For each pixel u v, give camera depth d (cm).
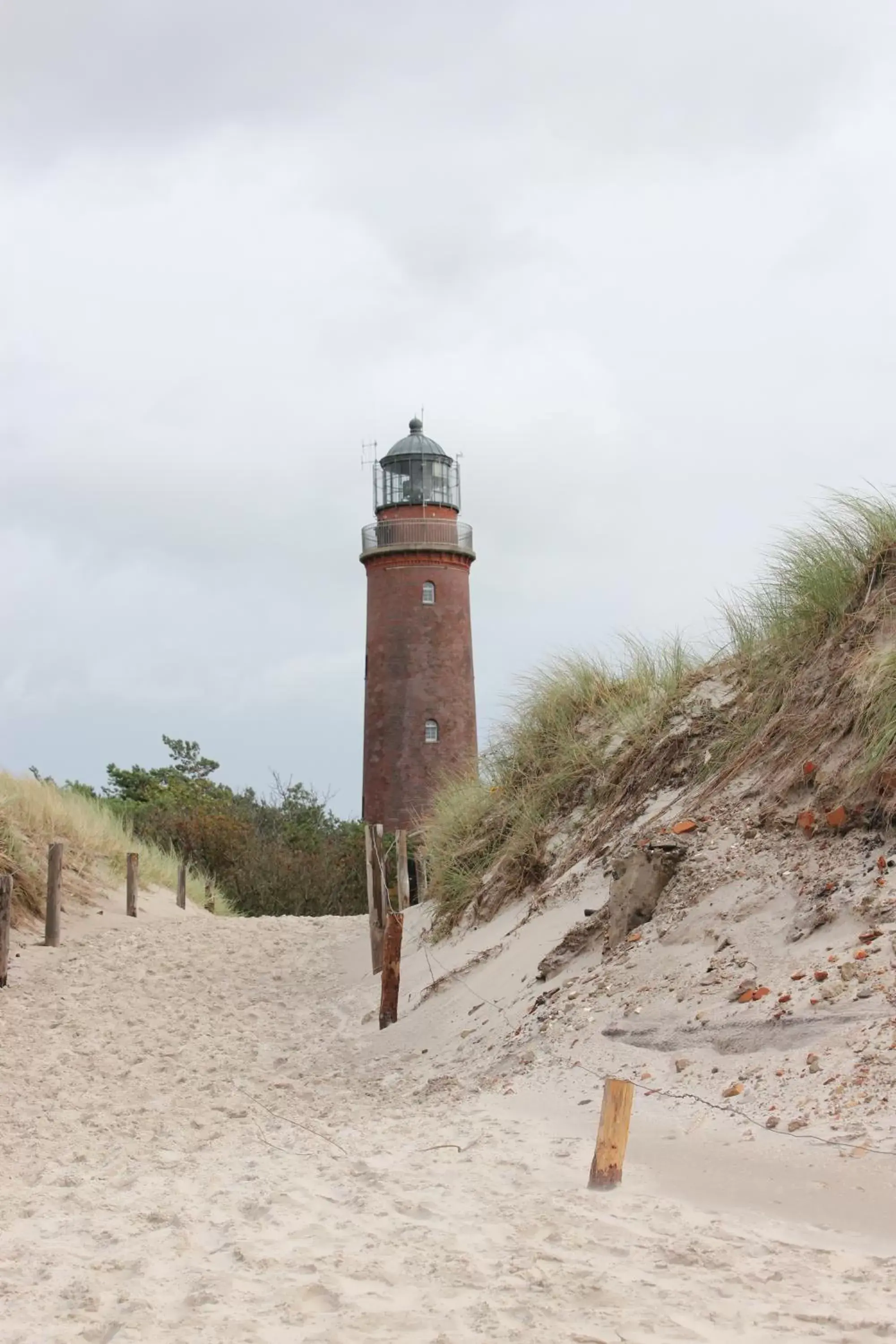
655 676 1385
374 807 3728
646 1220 486
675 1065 678
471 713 3816
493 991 1024
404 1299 421
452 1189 554
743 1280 416
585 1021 798
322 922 2239
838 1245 447
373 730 3766
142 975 1598
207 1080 990
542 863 1253
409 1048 1013
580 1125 645
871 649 907
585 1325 386
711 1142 573
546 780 1366
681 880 891
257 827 4034
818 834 832
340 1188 579
